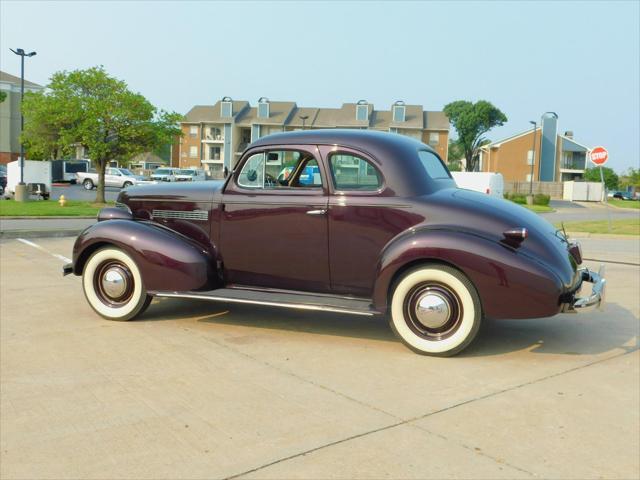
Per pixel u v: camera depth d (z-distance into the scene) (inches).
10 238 508.1
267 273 211.8
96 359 179.3
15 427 132.0
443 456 120.1
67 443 124.5
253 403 146.7
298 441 126.2
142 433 129.5
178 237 219.0
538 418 139.7
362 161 196.9
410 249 181.2
